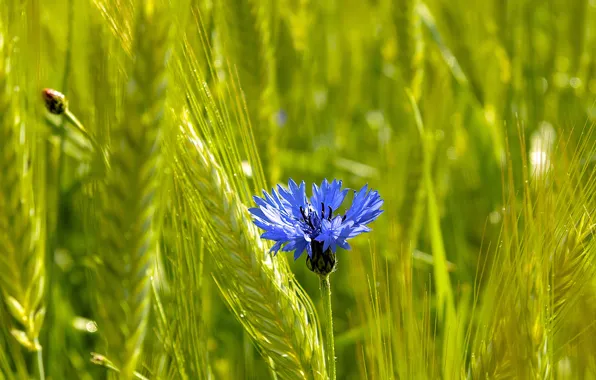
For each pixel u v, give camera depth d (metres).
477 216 0.72
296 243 0.46
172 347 0.49
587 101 0.71
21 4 0.49
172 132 0.45
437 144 0.67
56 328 0.58
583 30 0.73
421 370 0.47
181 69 0.47
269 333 0.47
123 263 0.43
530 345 0.45
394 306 0.48
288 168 0.74
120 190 0.42
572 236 0.48
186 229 0.49
